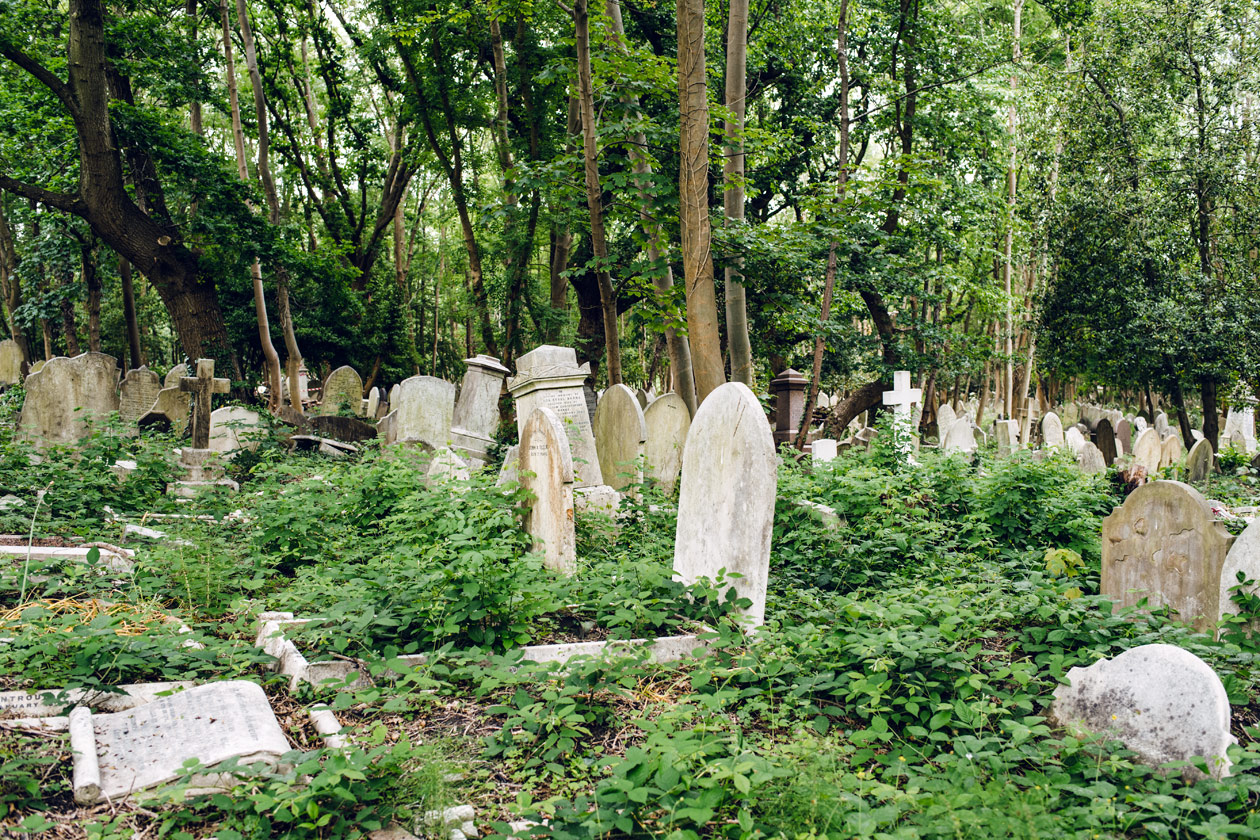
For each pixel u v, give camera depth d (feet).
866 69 62.28
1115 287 64.39
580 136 41.39
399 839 9.98
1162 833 9.73
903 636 13.96
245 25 55.57
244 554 21.90
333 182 89.35
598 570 20.57
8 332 97.81
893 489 28.81
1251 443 78.89
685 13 30.32
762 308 51.34
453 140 58.49
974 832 9.23
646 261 37.06
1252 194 61.11
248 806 9.96
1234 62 60.80
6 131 55.67
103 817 9.84
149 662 13.76
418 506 22.48
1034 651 15.56
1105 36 63.21
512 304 56.59
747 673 14.64
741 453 18.83
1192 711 11.61
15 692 12.51
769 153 43.11
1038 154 69.92
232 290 76.23
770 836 9.66
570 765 12.11
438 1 52.90
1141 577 20.56
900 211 62.34
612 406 37.42
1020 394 73.31
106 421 35.09
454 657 15.07
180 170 53.72
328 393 65.10
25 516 23.45
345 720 13.25
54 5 54.90
